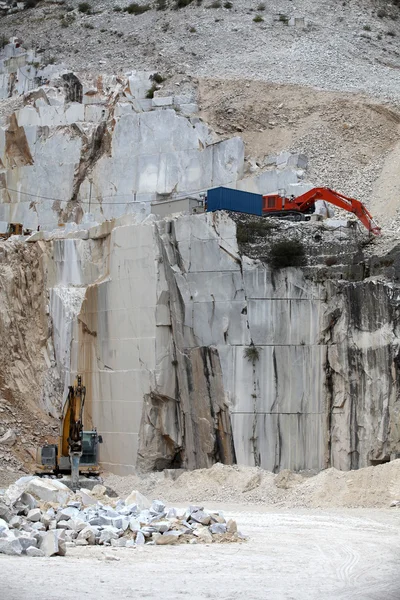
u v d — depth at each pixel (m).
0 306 67.50
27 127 81.00
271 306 53.50
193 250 55.38
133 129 75.75
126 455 56.84
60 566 27.61
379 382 50.66
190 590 24.45
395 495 45.28
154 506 35.97
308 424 52.50
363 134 75.38
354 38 97.44
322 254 54.56
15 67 100.88
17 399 64.75
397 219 64.12
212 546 32.16
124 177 75.25
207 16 102.81
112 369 58.94
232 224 54.62
